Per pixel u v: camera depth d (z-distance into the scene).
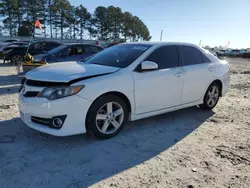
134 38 81.06
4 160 2.98
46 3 55.59
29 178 2.63
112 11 68.31
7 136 3.67
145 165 2.98
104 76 3.53
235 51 47.72
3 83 8.24
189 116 5.02
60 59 9.34
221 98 6.86
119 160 3.09
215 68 5.28
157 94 4.14
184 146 3.55
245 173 2.86
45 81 3.34
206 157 3.22
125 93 3.69
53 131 3.26
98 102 3.44
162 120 4.71
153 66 3.88
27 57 9.05
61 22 59.50
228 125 4.53
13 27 54.41
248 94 7.59
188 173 2.82
